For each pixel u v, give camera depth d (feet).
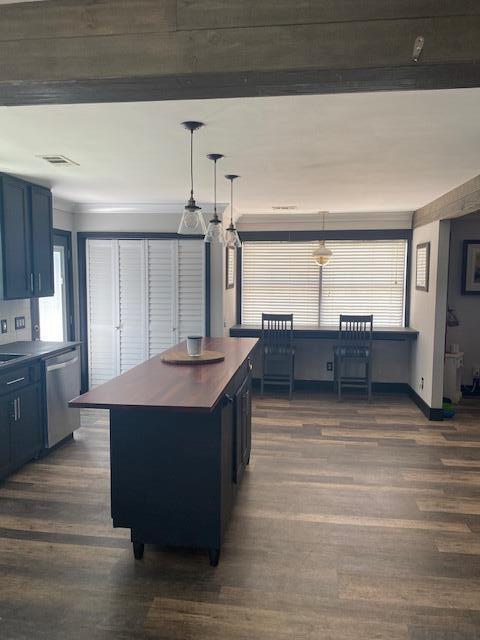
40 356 12.52
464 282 19.88
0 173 12.07
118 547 8.75
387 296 20.75
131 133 8.56
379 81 4.87
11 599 7.36
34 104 5.60
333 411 17.57
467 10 4.41
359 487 11.19
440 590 7.57
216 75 4.74
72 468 12.26
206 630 6.72
